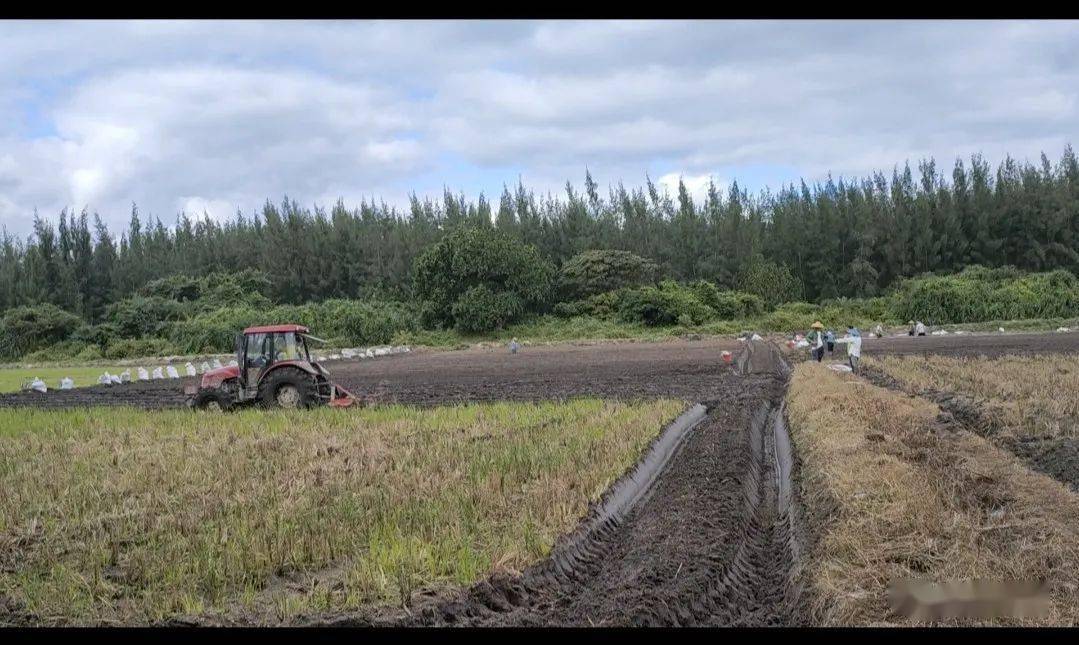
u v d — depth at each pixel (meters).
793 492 11.22
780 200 84.88
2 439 15.30
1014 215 70.12
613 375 29.75
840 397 17.09
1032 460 12.35
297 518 9.11
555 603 7.14
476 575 7.36
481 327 60.41
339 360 47.25
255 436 15.07
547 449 12.55
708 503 10.25
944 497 9.01
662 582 7.49
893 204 73.88
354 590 7.05
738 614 7.22
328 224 84.69
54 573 7.71
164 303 62.06
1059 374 21.47
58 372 43.31
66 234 74.12
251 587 7.23
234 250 80.69
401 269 74.31
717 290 67.06
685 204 83.25
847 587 6.84
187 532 8.88
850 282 71.06
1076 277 67.00
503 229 77.12
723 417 17.22
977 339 43.28
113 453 13.55
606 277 65.19
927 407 16.25
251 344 20.17
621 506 10.38
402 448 13.19
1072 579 6.81
